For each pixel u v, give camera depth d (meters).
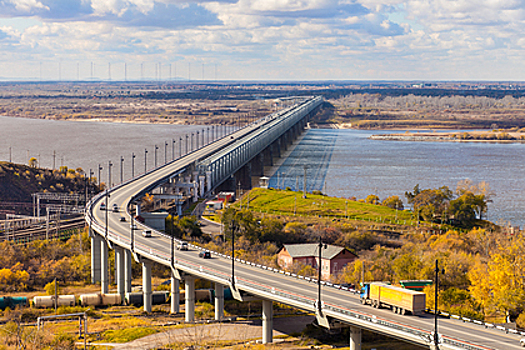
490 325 77.19
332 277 146.12
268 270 113.56
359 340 85.19
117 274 147.12
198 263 118.06
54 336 104.31
